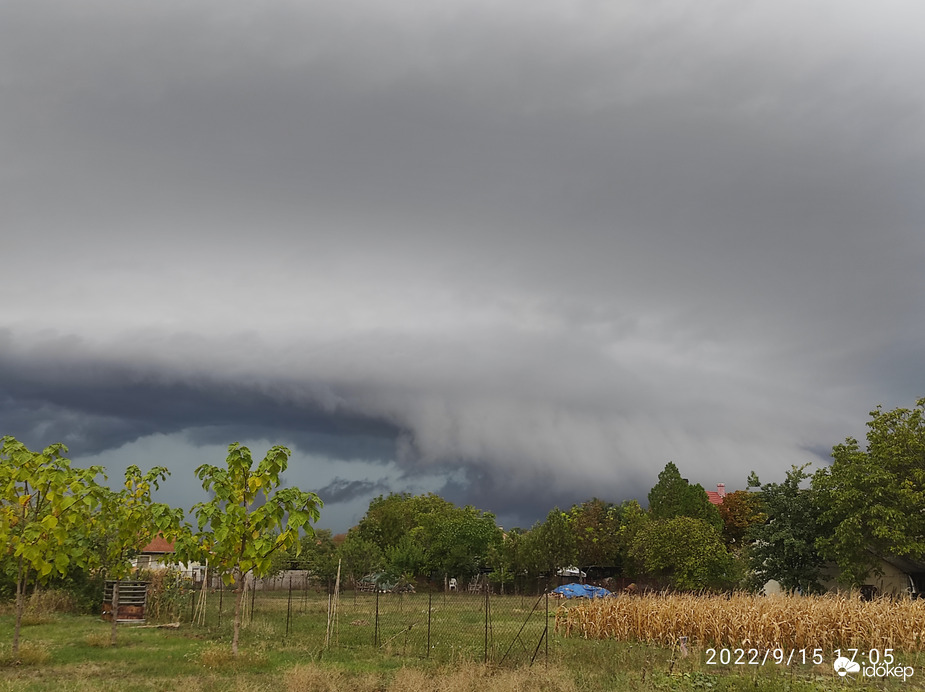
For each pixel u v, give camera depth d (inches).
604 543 2493.8
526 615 1259.8
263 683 570.9
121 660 661.9
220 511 674.8
